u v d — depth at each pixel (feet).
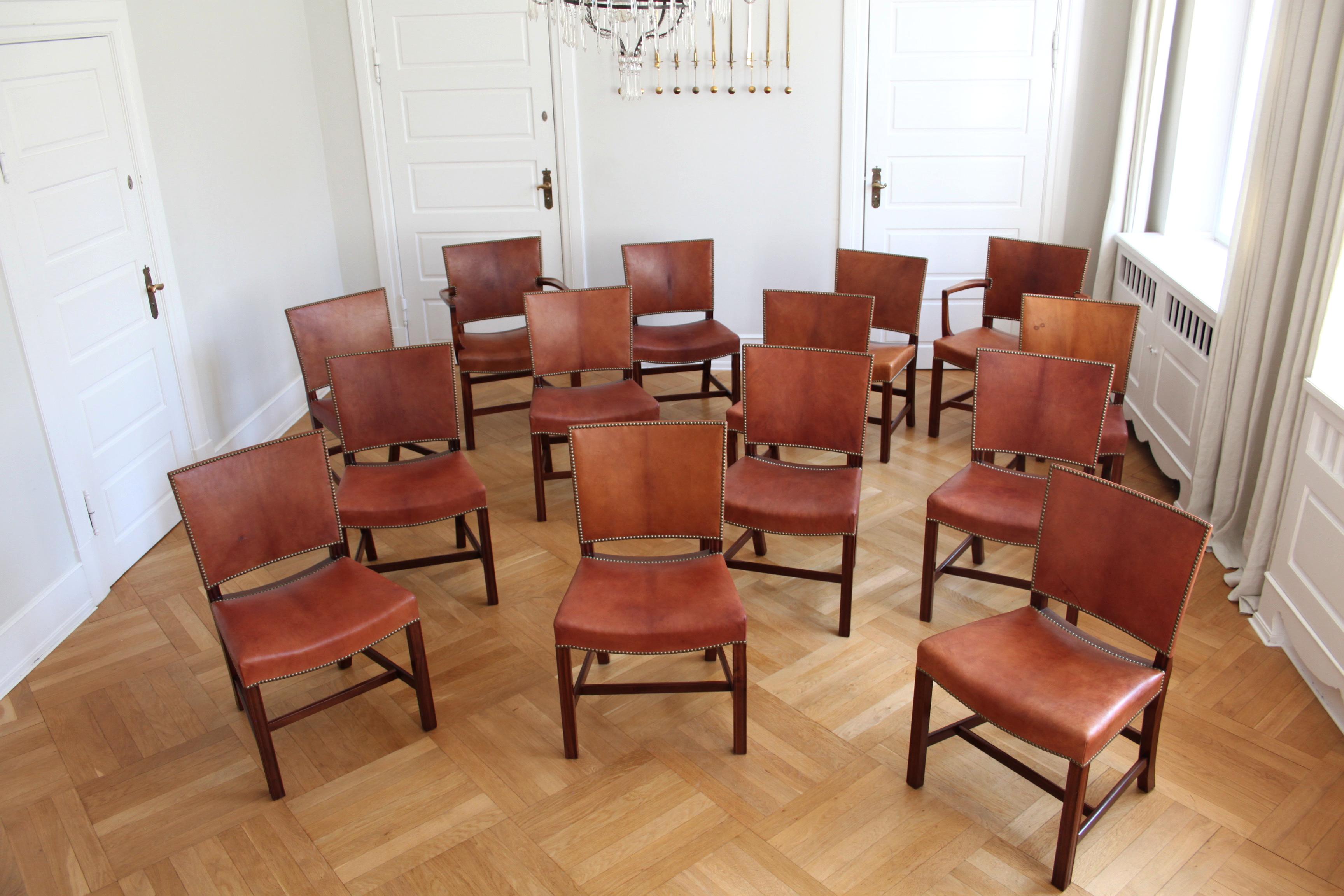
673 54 17.52
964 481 11.10
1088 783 8.89
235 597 9.57
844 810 8.73
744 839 8.45
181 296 14.10
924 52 17.21
